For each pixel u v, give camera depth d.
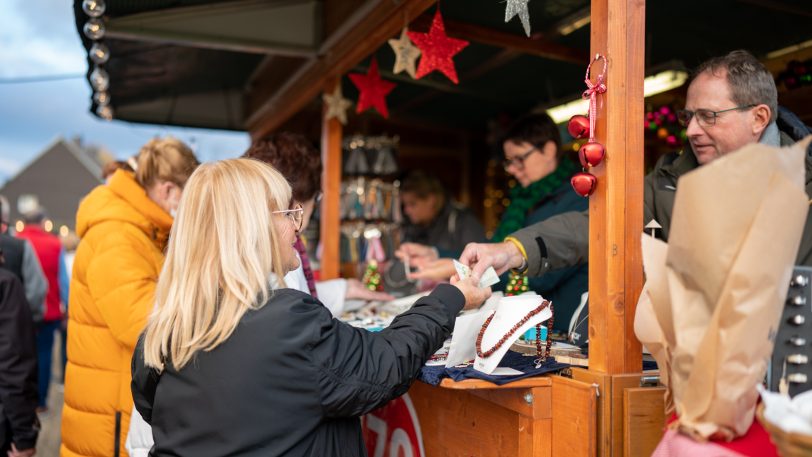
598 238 1.38
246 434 1.14
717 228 0.94
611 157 1.36
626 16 1.38
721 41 2.95
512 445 1.49
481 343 1.44
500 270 1.67
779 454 0.86
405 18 2.39
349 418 1.30
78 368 1.95
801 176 0.94
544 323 1.74
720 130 1.44
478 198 5.59
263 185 1.30
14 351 2.20
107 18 2.71
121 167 2.19
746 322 0.94
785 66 2.97
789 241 0.94
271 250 1.28
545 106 3.89
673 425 1.06
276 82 4.10
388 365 1.24
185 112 4.74
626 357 1.35
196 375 1.17
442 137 5.51
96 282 1.86
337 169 3.50
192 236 1.25
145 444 1.56
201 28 2.90
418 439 1.92
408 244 2.95
